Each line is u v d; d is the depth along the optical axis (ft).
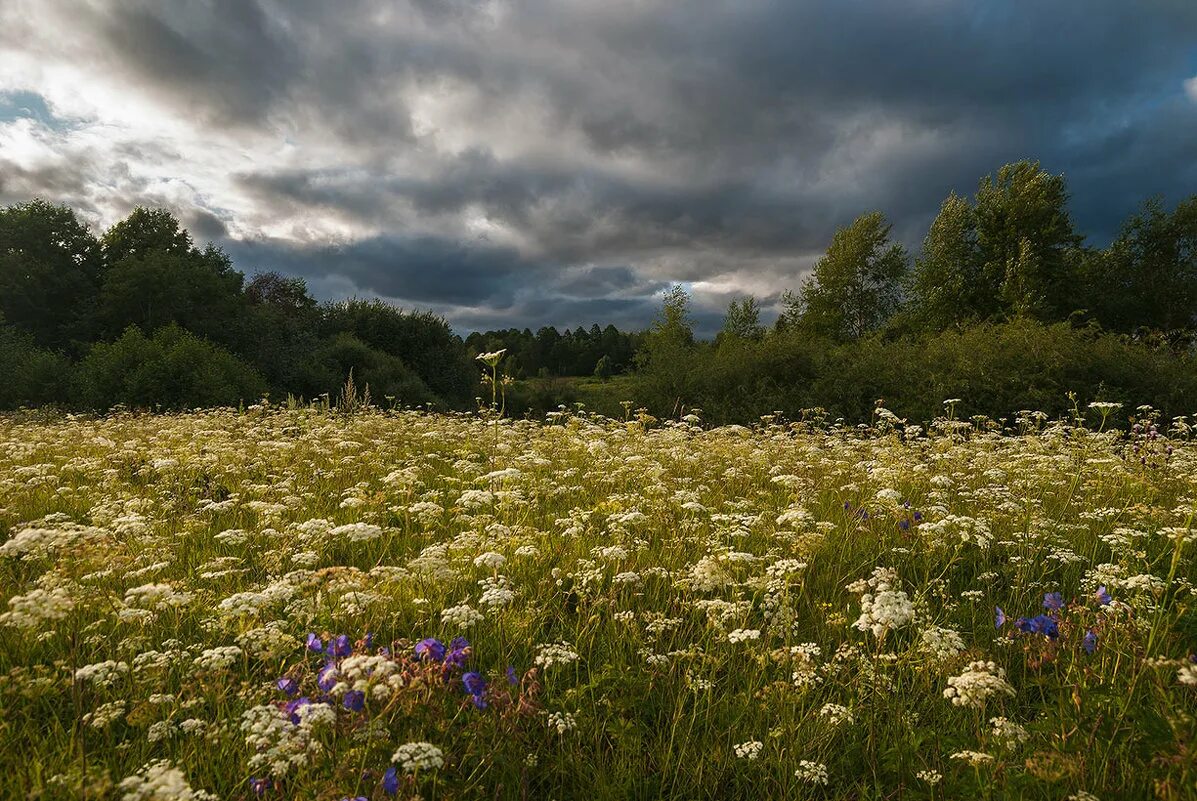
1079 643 12.01
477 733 9.97
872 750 10.48
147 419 53.26
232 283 168.35
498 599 11.92
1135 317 133.28
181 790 7.50
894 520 19.97
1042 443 33.73
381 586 13.69
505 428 38.91
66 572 12.36
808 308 159.33
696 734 11.51
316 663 11.50
